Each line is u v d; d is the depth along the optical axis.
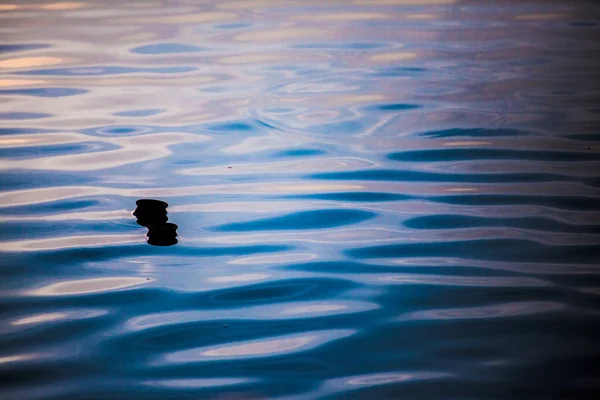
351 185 15.67
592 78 21.56
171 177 15.95
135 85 21.42
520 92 20.66
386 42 25.09
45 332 10.79
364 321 11.06
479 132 18.22
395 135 18.09
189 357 10.21
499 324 10.96
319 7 29.78
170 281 12.16
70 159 16.86
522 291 11.83
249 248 13.21
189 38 25.75
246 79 21.83
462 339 10.61
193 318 11.13
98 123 18.86
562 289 11.86
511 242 13.35
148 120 19.06
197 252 13.09
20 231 13.74
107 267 12.60
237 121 18.95
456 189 15.46
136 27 27.12
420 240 13.45
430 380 9.72
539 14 28.53
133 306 11.45
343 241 13.45
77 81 21.75
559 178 15.83
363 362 10.11
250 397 9.38
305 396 9.39
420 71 22.38
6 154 17.12
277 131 18.36
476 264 12.65
